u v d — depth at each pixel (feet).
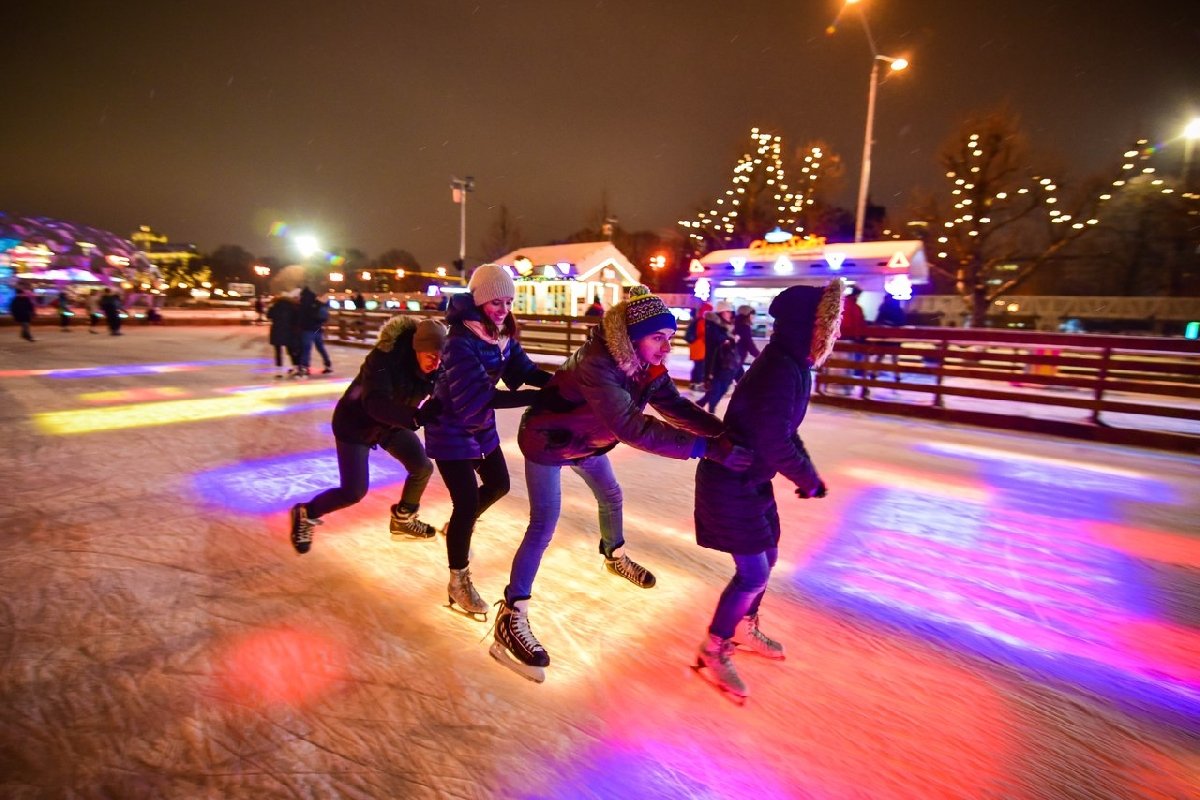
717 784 6.26
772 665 8.32
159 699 7.23
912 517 14.02
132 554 11.18
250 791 5.97
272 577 10.39
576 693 7.60
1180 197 63.57
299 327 35.22
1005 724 7.24
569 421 7.67
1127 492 15.98
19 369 37.45
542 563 11.15
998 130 55.83
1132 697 7.79
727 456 6.91
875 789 6.24
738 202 83.66
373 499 14.58
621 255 70.59
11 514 13.10
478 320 8.18
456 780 6.20
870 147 51.49
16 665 7.79
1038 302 71.36
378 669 7.95
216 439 20.34
